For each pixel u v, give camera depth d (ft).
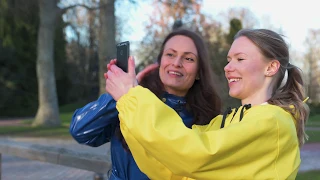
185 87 5.91
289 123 4.09
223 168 3.82
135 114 4.03
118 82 4.50
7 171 17.54
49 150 9.89
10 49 89.81
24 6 49.65
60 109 103.86
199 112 5.97
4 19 50.55
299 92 4.69
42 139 34.06
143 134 3.91
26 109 96.84
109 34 32.65
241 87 4.56
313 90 96.99
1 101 92.89
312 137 34.73
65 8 47.19
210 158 3.70
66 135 37.50
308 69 135.33
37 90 98.89
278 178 3.86
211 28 45.39
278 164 3.94
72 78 112.88
